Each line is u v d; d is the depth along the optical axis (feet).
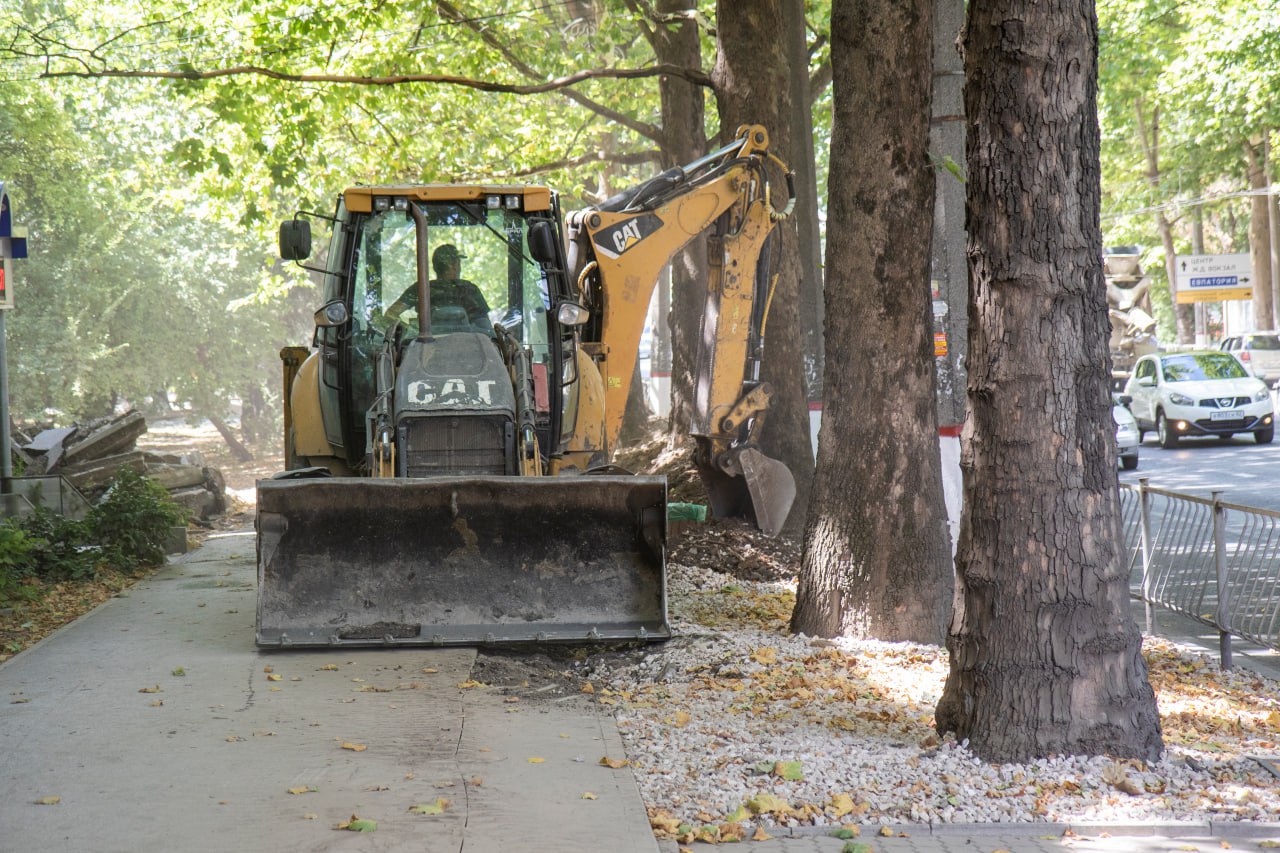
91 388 118.32
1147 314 136.05
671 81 64.75
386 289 32.65
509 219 32.89
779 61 48.60
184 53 61.16
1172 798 18.67
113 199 118.83
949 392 36.40
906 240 29.35
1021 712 20.06
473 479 27.84
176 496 60.39
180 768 19.57
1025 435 19.97
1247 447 85.46
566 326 33.45
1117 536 20.39
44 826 17.03
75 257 117.60
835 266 29.99
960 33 20.63
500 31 70.23
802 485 47.42
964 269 36.14
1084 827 17.65
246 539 53.62
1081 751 19.95
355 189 32.27
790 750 21.01
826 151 97.71
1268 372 127.54
